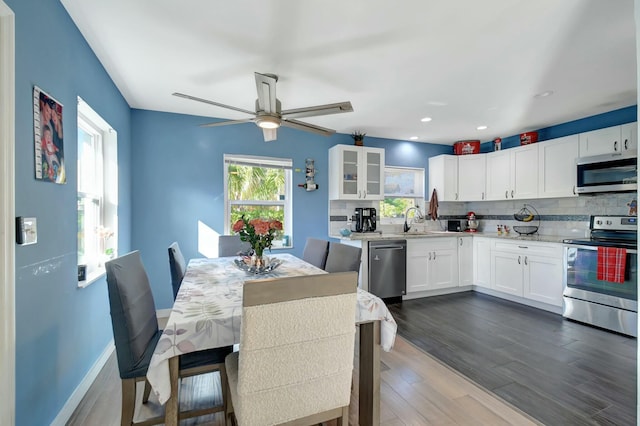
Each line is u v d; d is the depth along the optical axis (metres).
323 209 4.25
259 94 2.09
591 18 1.75
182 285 1.81
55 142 1.59
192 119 3.54
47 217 1.51
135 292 1.50
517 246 3.83
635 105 3.13
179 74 2.48
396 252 3.98
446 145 5.08
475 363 2.33
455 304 3.86
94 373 2.14
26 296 1.33
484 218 4.94
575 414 1.74
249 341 1.05
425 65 2.32
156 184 3.40
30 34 1.36
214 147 3.63
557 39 1.97
